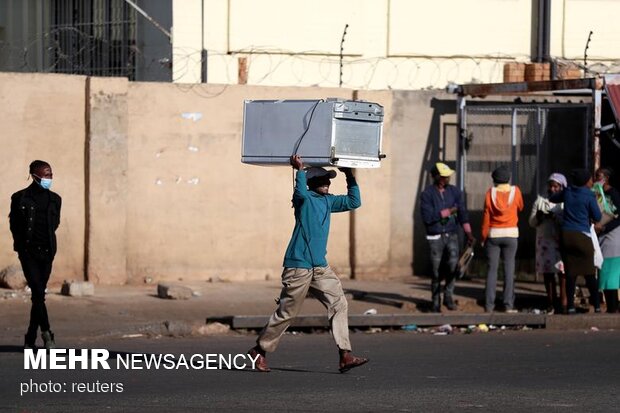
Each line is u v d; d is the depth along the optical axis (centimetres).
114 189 2372
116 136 2370
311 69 2859
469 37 2958
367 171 2525
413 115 2559
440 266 2167
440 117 2575
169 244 2433
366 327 2009
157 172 2419
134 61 2864
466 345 1827
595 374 1541
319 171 1491
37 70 3062
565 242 2100
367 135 1474
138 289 2341
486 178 2534
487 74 2969
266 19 2817
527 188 2534
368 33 2898
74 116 2353
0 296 2180
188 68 2741
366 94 2523
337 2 2867
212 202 2455
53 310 2080
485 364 1622
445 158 2580
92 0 2945
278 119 1484
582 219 2089
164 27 2777
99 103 2355
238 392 1373
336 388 1407
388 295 2320
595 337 1942
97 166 2358
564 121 2533
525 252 2538
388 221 2545
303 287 1473
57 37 3020
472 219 2538
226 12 2781
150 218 2417
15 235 1645
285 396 1348
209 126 2444
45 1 3058
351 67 2886
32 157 2327
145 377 1484
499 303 2259
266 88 2473
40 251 1647
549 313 2150
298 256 1468
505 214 2147
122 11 2883
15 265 2312
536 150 2530
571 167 2530
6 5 3170
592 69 2977
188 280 2447
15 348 1750
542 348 1797
